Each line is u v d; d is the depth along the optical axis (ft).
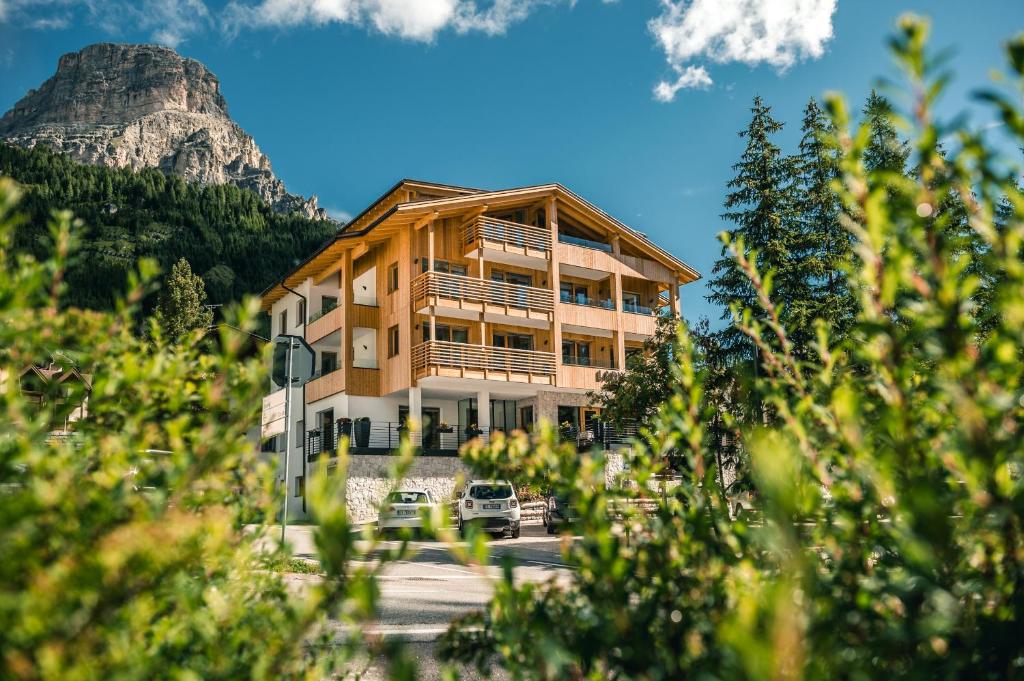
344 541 2.85
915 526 2.84
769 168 79.71
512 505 62.69
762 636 2.27
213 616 4.07
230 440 3.82
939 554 2.82
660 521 4.09
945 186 2.81
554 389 99.35
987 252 2.96
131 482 3.88
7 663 2.50
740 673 2.23
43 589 2.58
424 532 3.23
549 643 3.18
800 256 72.79
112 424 4.38
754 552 3.82
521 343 103.65
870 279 3.10
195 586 3.89
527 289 99.40
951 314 2.90
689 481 4.30
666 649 3.35
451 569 39.01
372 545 3.08
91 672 2.66
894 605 3.34
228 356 3.99
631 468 4.40
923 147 2.70
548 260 102.22
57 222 4.47
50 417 4.22
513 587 3.50
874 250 3.02
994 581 3.15
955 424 3.52
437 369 89.56
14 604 2.56
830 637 2.53
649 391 53.21
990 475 2.82
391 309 97.60
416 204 92.07
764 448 2.66
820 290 68.80
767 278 4.69
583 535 3.67
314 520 2.86
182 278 198.08
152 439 4.18
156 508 3.45
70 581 2.66
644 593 3.82
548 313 100.27
